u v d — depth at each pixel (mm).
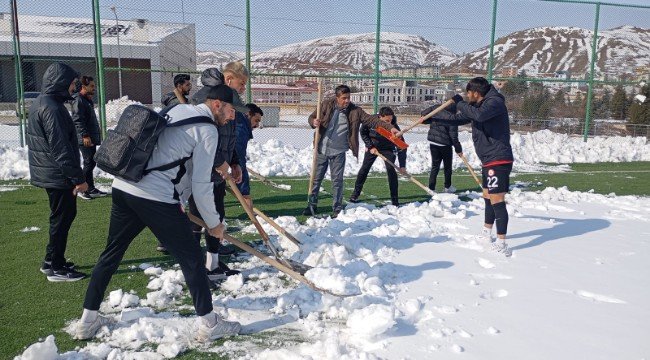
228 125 3809
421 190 8320
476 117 4594
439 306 3574
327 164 6352
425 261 4555
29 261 4402
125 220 2965
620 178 10023
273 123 20688
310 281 3564
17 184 7887
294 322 3363
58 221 3877
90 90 7012
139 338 3062
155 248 4805
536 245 5133
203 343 3051
